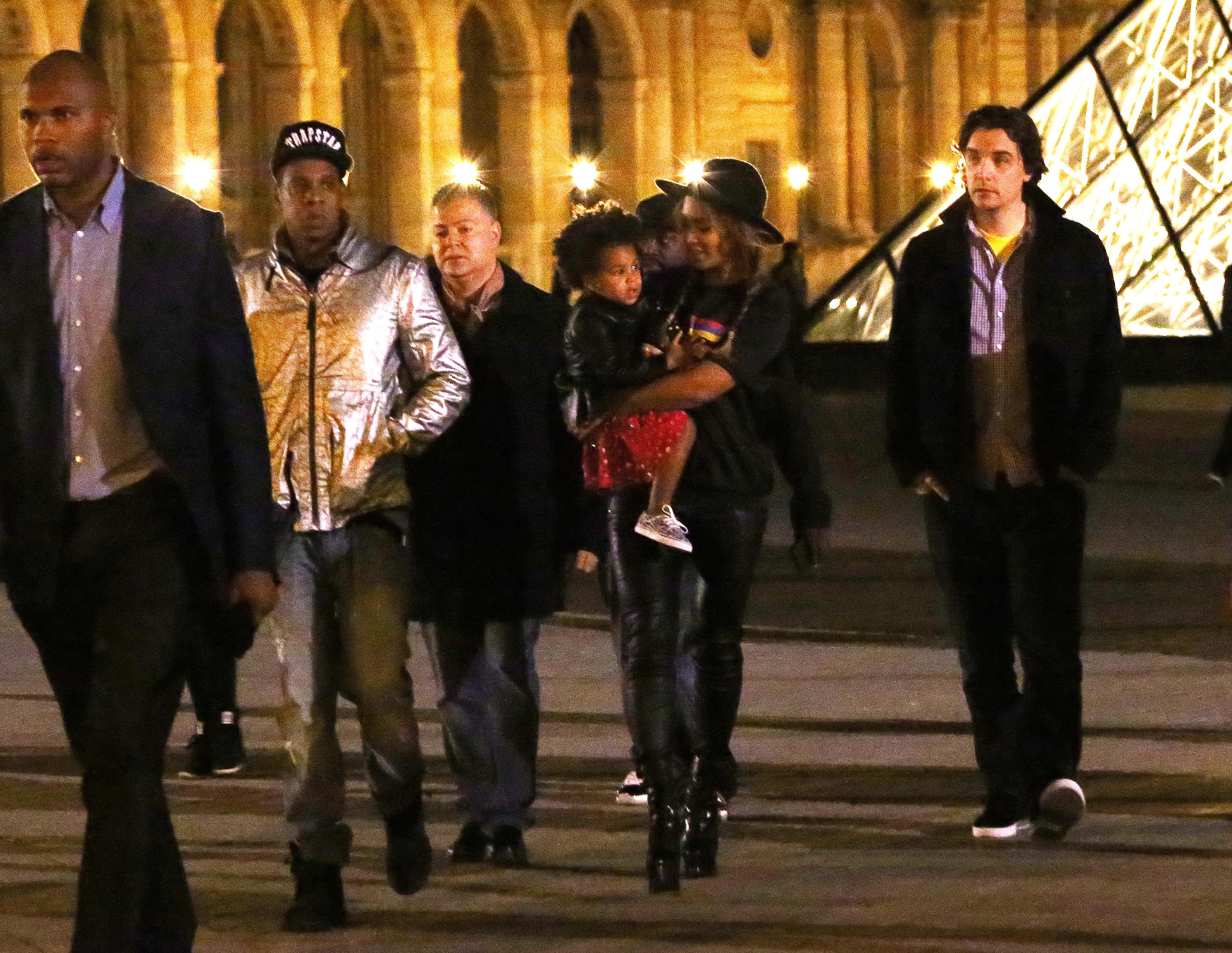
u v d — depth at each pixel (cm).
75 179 2025
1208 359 11506
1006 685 2864
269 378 2477
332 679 2489
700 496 2597
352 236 2528
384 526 2503
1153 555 5728
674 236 2683
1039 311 2750
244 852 2867
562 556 2841
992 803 2853
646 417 2553
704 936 2380
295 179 2494
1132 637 4497
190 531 2055
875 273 12069
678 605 2597
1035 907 2473
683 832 2581
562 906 2544
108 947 1986
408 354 2542
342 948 2370
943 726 3647
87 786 2022
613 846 2872
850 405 11412
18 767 3450
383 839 2939
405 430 2484
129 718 2011
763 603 5134
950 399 2778
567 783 3284
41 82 2023
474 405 2800
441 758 3512
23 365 2034
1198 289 11631
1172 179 11850
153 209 2053
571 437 2841
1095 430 2766
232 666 3391
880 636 4638
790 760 3388
